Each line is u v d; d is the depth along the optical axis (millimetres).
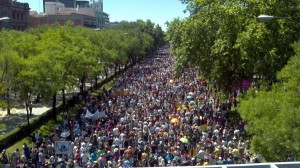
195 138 31734
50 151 30250
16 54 41562
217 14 38656
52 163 27422
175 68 51719
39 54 46469
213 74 42469
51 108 51000
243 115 22609
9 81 40312
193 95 52094
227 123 36938
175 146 29328
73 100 56219
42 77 41500
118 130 33750
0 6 119438
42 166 27203
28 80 40562
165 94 54562
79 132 35500
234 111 40688
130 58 113125
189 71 77062
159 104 46875
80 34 78250
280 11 30656
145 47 140000
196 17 46125
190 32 45781
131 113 42000
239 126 34750
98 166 26203
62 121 43656
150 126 35125
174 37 54469
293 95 19500
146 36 154750
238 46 32000
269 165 12797
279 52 30203
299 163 12945
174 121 36438
